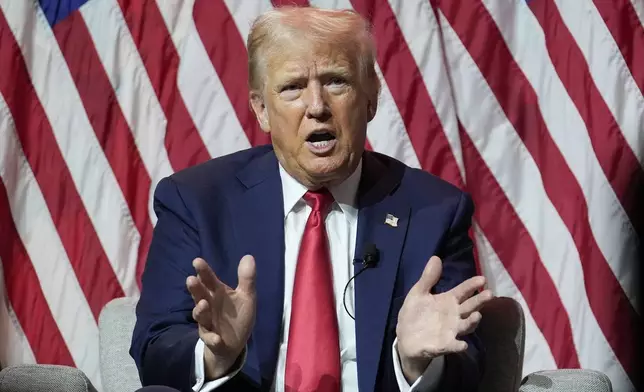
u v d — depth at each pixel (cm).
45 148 741
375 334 503
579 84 745
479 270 750
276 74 506
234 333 439
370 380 495
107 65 744
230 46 738
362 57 511
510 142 753
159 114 750
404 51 740
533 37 753
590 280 744
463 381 477
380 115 737
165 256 531
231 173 552
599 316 744
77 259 743
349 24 511
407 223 535
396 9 741
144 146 749
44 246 741
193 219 530
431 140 737
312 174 511
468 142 752
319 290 510
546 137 751
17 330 740
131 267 747
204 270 424
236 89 737
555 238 749
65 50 742
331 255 528
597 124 741
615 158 740
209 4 741
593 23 743
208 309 424
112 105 745
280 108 508
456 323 436
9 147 732
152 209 745
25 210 740
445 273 527
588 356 745
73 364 743
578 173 745
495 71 752
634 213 741
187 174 552
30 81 739
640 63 741
